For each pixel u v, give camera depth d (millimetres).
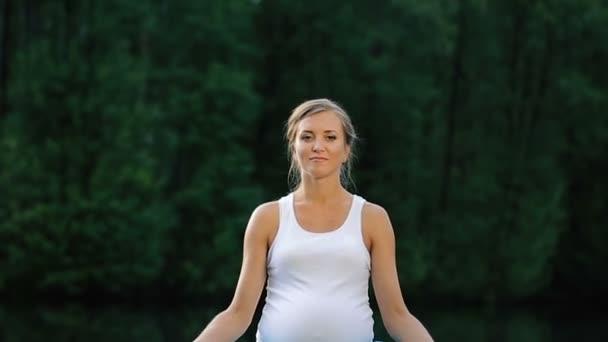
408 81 45812
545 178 46688
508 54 47688
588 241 48969
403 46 46312
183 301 41062
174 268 40844
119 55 39938
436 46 45969
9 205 38125
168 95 42406
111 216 38594
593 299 49000
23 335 28438
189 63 43031
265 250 4527
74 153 38719
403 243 44656
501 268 45750
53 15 40094
